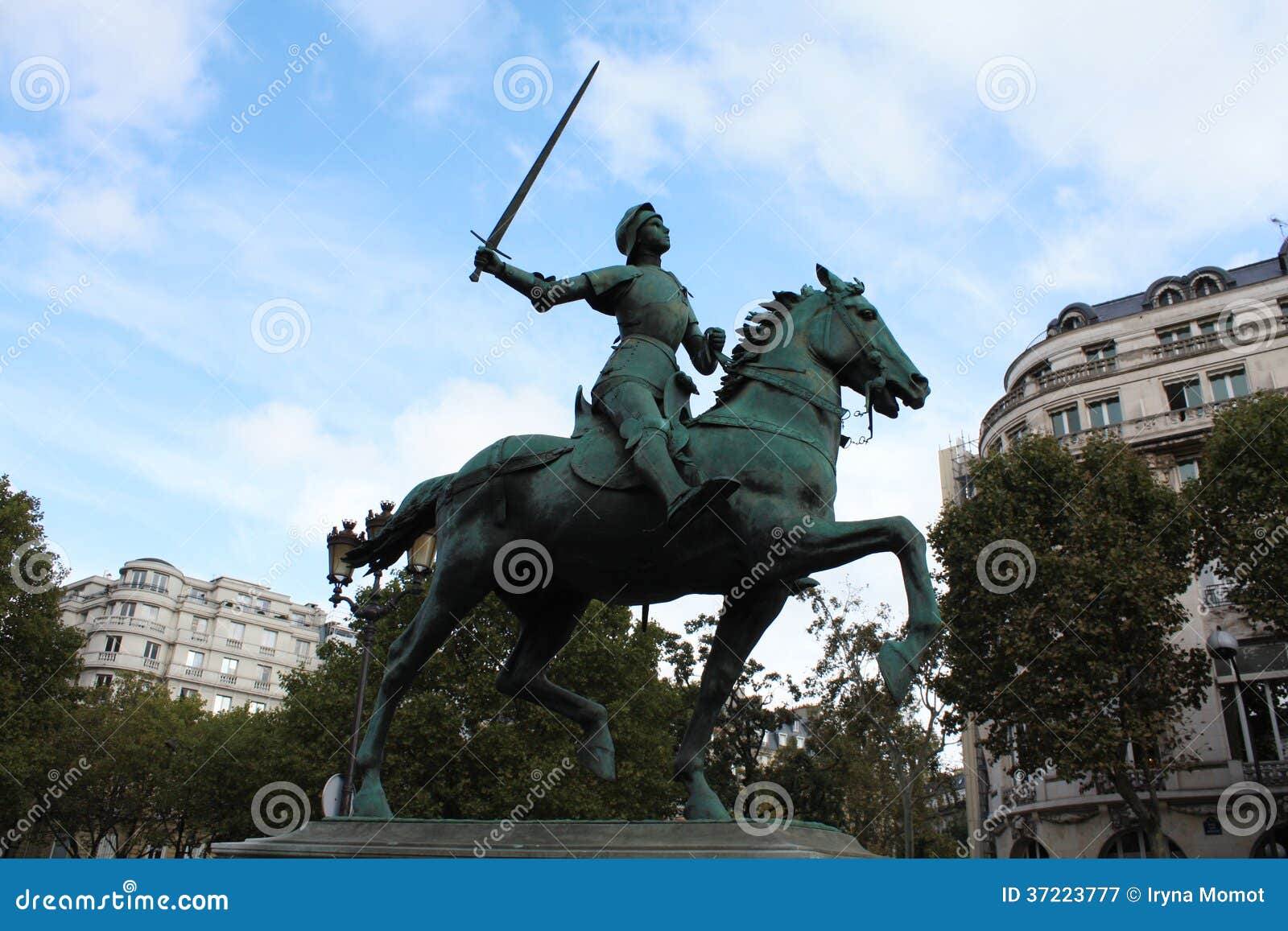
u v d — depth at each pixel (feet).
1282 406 66.49
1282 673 79.10
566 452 14.47
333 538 32.81
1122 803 82.53
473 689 57.52
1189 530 66.64
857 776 76.13
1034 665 62.08
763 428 13.74
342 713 61.93
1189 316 99.19
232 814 92.27
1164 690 62.90
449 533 14.75
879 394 15.11
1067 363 105.91
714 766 91.50
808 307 15.34
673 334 15.55
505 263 14.48
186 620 186.60
